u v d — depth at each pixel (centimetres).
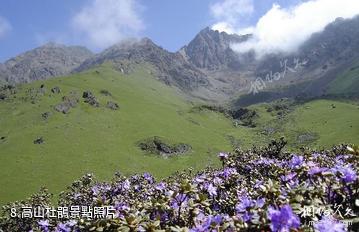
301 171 963
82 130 19125
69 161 16275
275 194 768
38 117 19500
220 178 1378
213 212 1045
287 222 590
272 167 1462
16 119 19300
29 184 14138
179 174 2295
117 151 18088
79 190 2191
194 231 731
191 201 877
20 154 16100
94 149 17762
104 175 16000
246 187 1273
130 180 1789
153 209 933
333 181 840
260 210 668
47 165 15650
